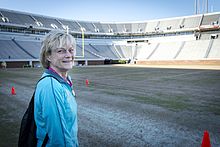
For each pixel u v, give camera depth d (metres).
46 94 1.57
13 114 7.22
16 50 48.03
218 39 52.75
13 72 28.69
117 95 10.59
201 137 4.98
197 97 9.91
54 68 1.80
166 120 6.32
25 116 1.75
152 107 7.98
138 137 5.05
